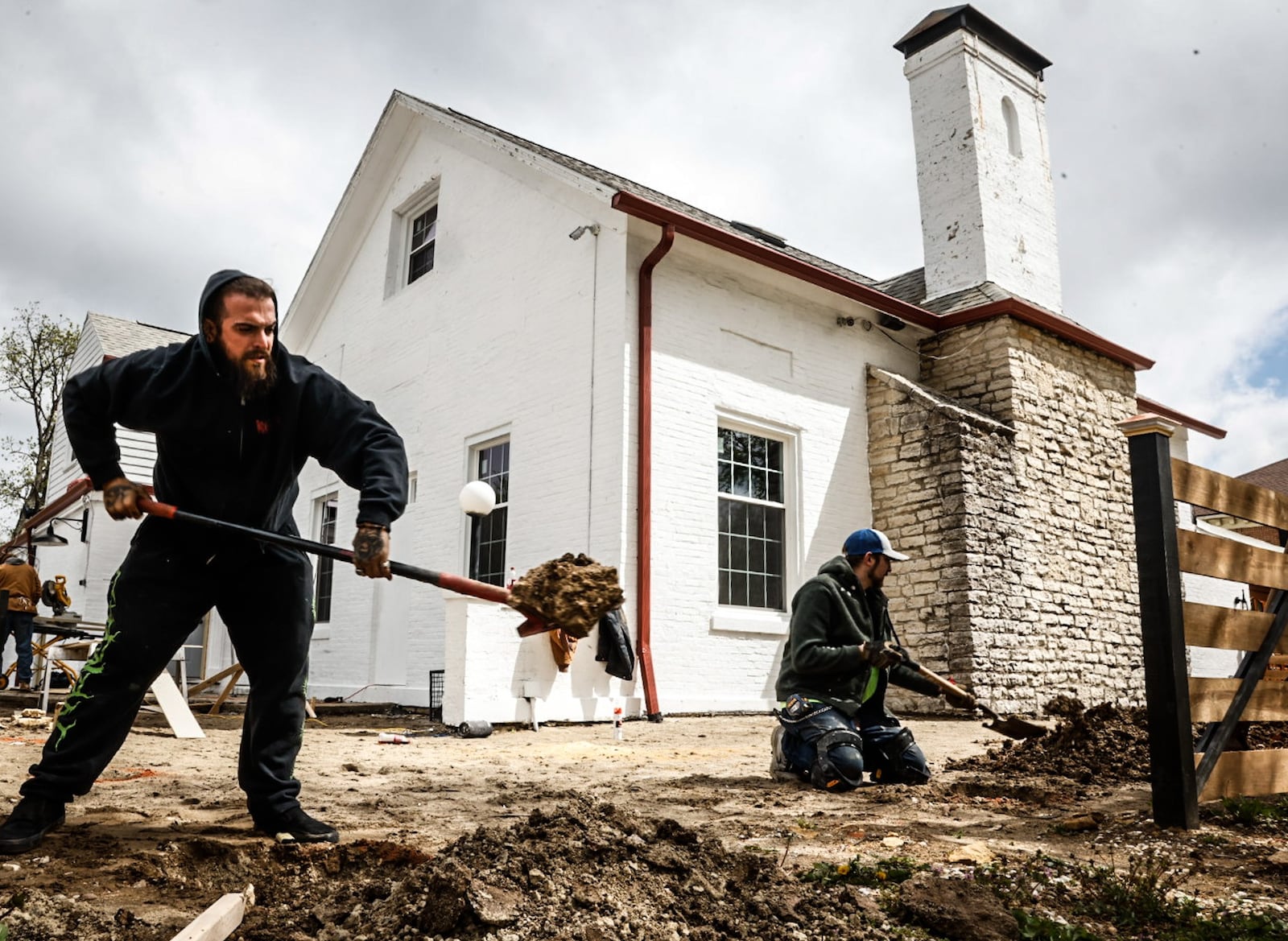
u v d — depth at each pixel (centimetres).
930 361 1286
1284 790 396
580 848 237
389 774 516
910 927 229
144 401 280
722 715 993
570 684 870
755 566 1075
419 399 1267
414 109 1336
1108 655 1229
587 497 988
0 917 213
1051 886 261
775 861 287
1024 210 1423
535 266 1111
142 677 290
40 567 2030
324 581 1385
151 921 218
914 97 1460
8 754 524
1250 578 399
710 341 1059
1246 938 220
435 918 207
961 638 1053
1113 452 1331
